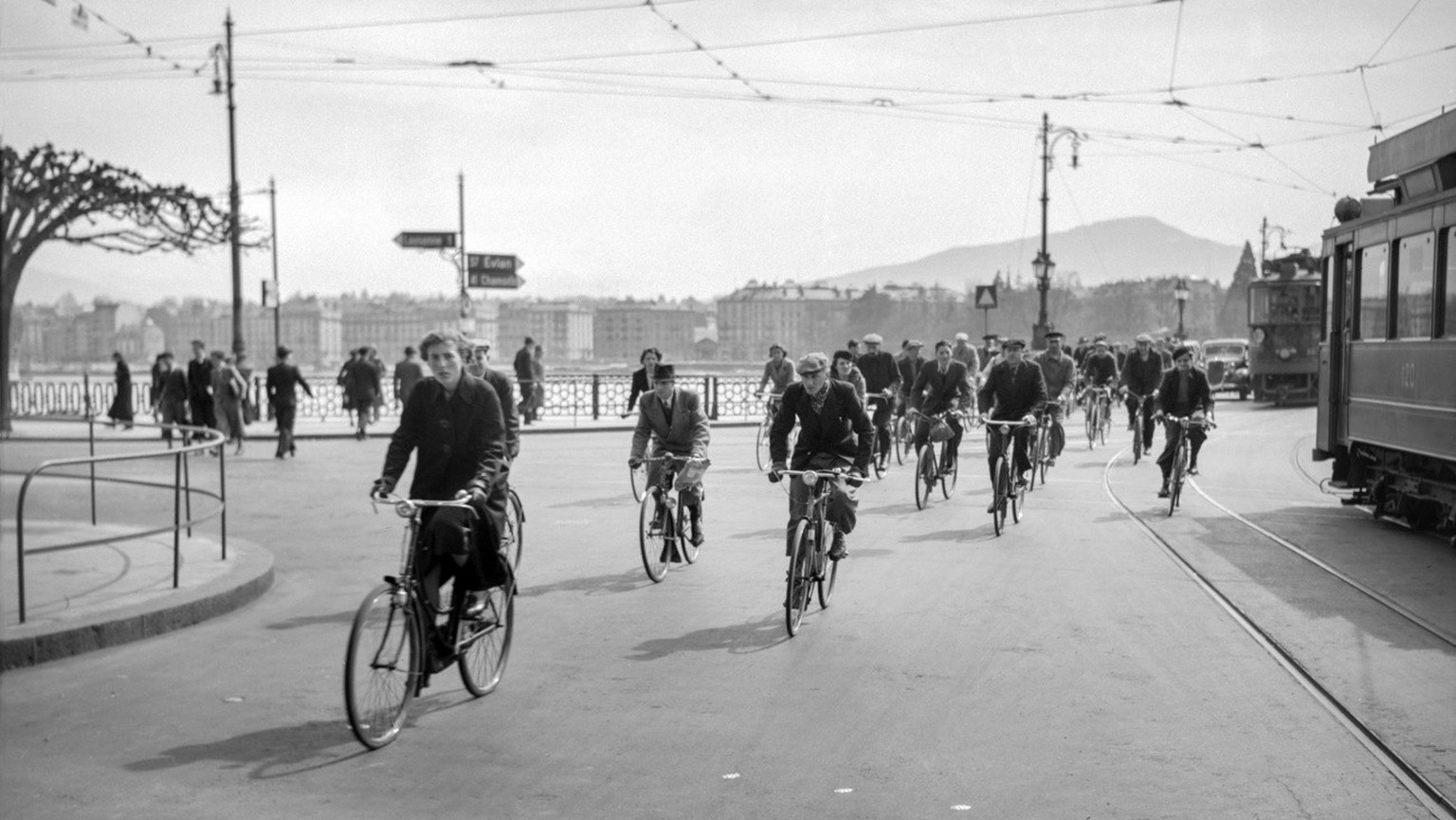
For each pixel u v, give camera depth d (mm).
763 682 7469
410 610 6543
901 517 15242
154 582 10102
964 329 196000
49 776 5844
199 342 26125
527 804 5430
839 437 9656
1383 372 14391
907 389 22688
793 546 8852
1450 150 12570
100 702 7137
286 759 6078
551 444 28047
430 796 5543
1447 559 11922
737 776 5766
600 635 8773
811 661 7980
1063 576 11031
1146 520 14773
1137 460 22047
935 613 9461
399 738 6434
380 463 23219
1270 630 8781
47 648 8125
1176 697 7094
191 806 5434
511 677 7641
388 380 40750
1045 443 18906
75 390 39375
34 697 7270
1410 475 13805
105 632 8508
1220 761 5949
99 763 6039
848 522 9688
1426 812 5270
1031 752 6102
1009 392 14258
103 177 11656
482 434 6949
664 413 11422
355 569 11672
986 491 18109
